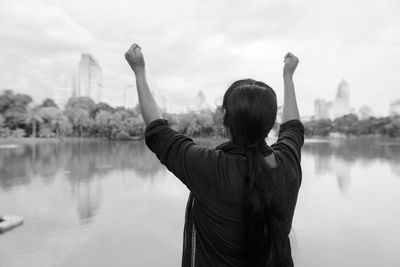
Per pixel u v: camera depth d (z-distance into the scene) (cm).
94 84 14300
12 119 7781
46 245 778
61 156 3338
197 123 6775
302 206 1206
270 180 106
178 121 6931
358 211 1130
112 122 7994
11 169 2291
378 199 1338
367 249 767
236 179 110
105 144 5897
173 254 731
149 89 134
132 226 934
